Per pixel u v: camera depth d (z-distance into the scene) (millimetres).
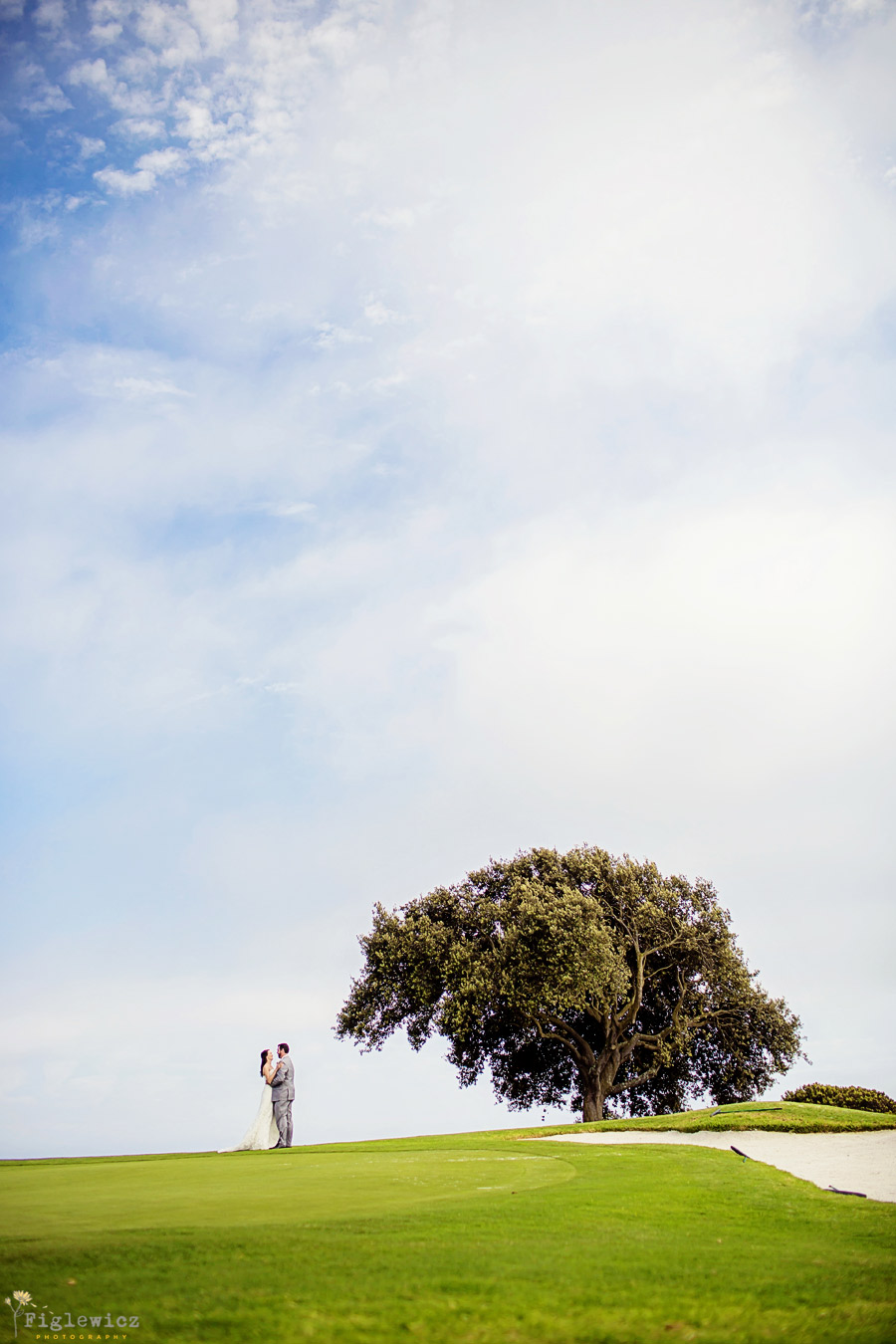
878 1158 15445
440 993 36906
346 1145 19297
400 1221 9281
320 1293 6770
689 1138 19922
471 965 35219
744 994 38719
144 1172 13953
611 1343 6047
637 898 39469
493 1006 36344
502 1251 8094
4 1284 6887
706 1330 6312
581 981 33750
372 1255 7836
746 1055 39375
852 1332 6391
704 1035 39844
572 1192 11469
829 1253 8539
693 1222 9891
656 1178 12906
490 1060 41062
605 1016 37156
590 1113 36500
